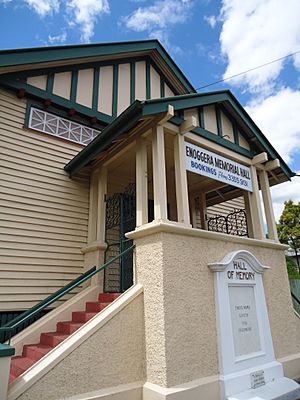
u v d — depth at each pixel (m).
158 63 8.74
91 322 3.25
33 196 5.43
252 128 5.78
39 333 4.30
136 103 3.82
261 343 4.37
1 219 4.96
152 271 3.60
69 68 6.63
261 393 3.70
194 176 6.42
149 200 6.99
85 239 5.88
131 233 3.99
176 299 3.48
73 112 6.38
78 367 2.90
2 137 5.31
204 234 4.06
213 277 4.05
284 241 24.67
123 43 7.55
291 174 6.34
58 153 6.00
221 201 7.86
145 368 3.37
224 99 5.31
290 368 4.59
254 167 5.83
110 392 3.01
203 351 3.55
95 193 6.03
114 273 5.54
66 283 5.39
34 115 5.86
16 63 5.39
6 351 2.46
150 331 3.42
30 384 2.57
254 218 5.50
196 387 3.26
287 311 5.13
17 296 4.82
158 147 4.04
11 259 4.90
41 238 5.32
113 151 5.31
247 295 4.46
